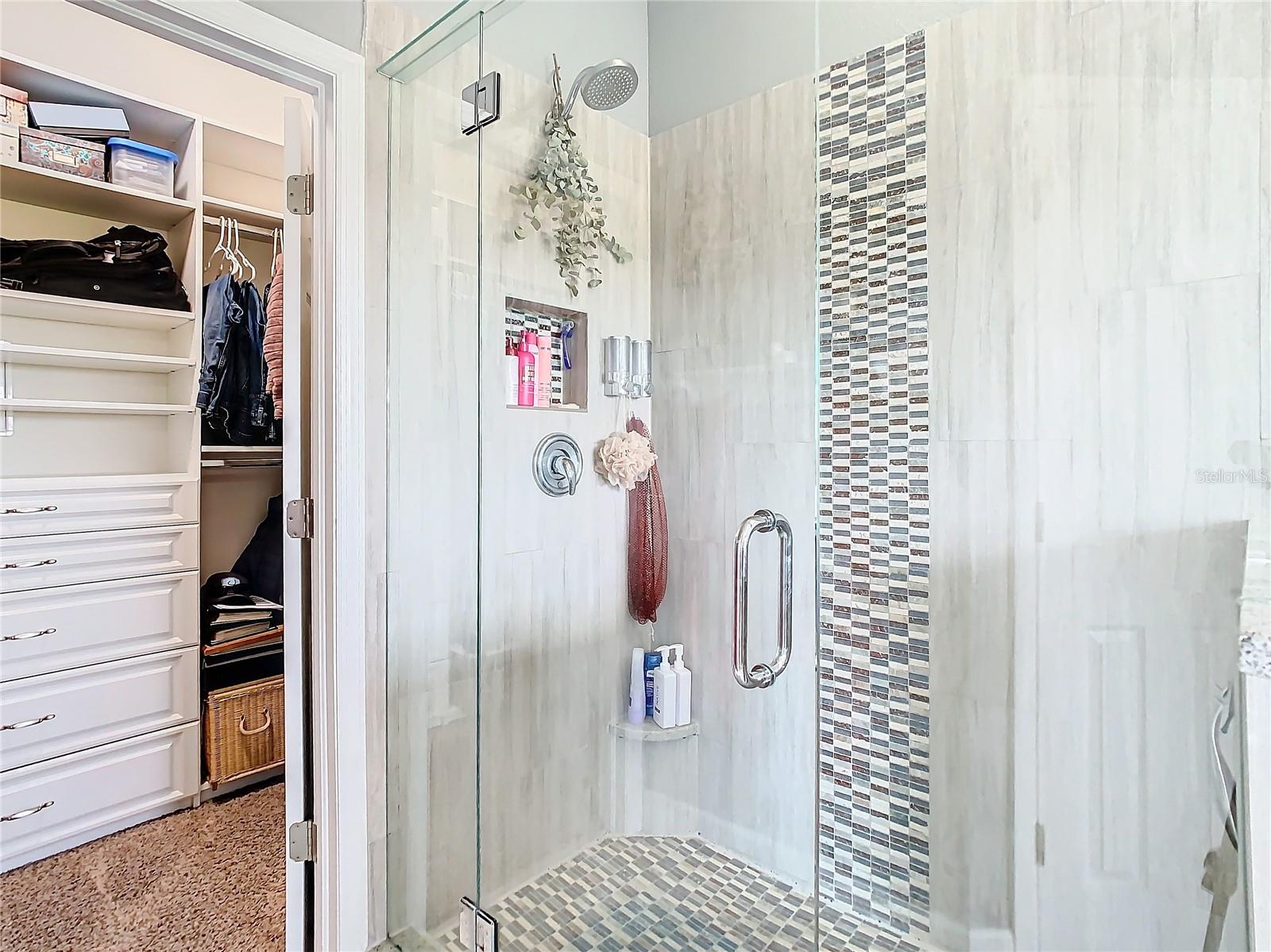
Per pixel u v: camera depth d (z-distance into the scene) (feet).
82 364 7.13
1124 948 4.54
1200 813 4.21
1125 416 4.56
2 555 6.26
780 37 4.96
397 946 5.32
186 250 7.48
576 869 4.84
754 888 4.64
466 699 5.01
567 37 5.27
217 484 8.58
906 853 5.53
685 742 4.84
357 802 5.14
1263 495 4.09
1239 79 4.13
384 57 5.17
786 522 4.74
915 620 5.47
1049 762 4.88
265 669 8.22
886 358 5.58
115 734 6.98
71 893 6.07
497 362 4.99
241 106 7.78
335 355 4.95
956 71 5.16
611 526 5.09
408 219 5.29
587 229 5.26
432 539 5.18
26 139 6.29
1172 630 4.36
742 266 4.96
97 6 3.88
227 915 5.81
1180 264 4.35
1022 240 4.91
